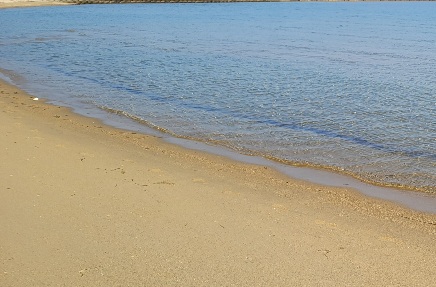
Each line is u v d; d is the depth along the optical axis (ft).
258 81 65.92
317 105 52.85
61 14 220.64
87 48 100.94
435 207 27.96
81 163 31.96
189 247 21.03
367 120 47.11
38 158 32.24
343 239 22.66
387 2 439.63
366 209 27.17
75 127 42.86
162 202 25.95
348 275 19.35
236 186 29.81
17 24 164.35
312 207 26.94
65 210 24.20
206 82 64.59
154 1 341.62
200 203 26.22
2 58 85.66
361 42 120.57
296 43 116.88
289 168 34.27
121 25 166.91
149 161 34.04
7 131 38.93
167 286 18.11
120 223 23.04
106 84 62.95
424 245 22.54
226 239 21.95
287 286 18.40
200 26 165.99
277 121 46.39
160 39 121.39
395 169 34.42
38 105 51.16
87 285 17.98
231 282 18.52
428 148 39.06
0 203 24.67
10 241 20.93
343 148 38.86
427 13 265.34
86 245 20.83
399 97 57.36
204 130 43.27
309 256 20.72
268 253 20.84
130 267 19.27
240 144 39.58
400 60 89.25
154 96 56.29
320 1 433.89
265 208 26.16
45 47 102.22
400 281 19.10
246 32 145.48
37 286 17.81
